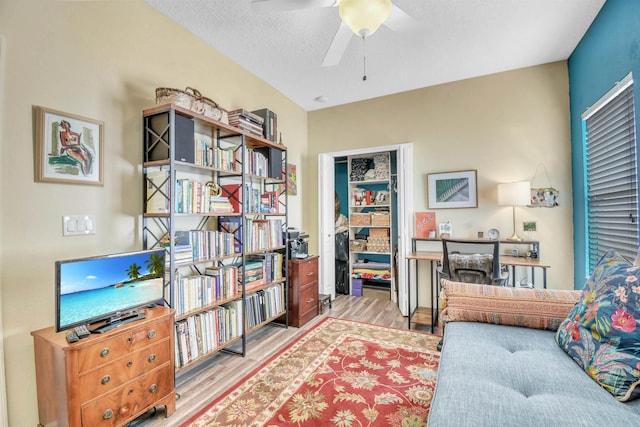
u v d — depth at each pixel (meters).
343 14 1.56
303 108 4.20
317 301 3.42
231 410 1.71
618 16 1.98
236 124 2.51
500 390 1.07
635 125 1.86
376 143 3.84
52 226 1.60
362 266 4.57
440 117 3.48
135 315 1.66
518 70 3.12
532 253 2.95
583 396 1.02
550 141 3.00
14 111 1.47
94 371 1.37
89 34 1.77
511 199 2.85
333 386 1.92
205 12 2.20
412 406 1.70
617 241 2.17
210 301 2.22
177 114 1.95
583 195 2.67
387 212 4.51
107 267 1.54
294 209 3.99
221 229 2.63
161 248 2.03
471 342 1.48
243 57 2.84
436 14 2.24
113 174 1.88
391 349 2.46
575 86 2.76
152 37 2.14
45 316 1.57
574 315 1.39
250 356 2.40
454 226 3.39
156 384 1.63
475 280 2.49
